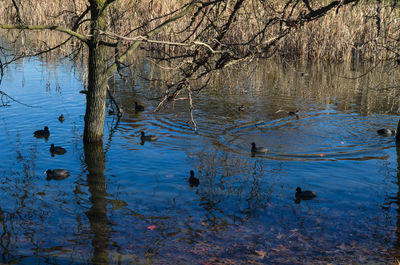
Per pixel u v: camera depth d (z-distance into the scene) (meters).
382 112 19.83
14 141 14.66
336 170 12.30
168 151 13.95
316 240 8.32
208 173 11.98
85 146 14.30
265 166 12.62
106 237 8.36
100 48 13.87
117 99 21.75
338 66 32.91
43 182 11.12
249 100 22.03
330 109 20.34
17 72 27.92
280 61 35.56
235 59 10.20
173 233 8.55
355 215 9.43
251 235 8.52
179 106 20.55
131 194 10.48
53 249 7.85
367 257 7.70
